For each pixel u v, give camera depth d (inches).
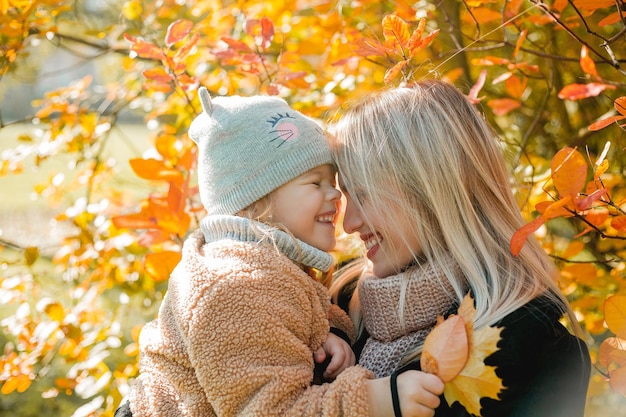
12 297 101.6
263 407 50.3
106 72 155.5
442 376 48.0
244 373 51.6
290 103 95.2
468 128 58.7
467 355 47.5
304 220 59.9
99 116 114.2
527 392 51.0
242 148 59.9
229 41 78.0
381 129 58.2
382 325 58.0
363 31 95.7
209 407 54.7
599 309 88.9
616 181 90.5
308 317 56.3
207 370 52.4
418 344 56.3
